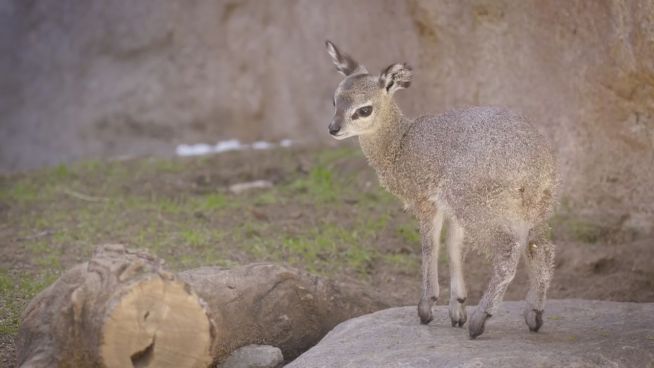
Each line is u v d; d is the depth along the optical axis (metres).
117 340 14.77
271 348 18.27
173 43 44.59
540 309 17.55
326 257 25.77
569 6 26.16
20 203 31.30
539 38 27.69
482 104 30.41
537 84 28.16
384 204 30.28
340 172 33.78
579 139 26.98
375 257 26.06
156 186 33.62
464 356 15.45
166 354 15.32
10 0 49.66
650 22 22.66
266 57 41.75
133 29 45.53
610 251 24.98
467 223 17.20
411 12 32.44
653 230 25.11
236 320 18.83
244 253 25.64
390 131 19.61
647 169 25.25
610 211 26.30
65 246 25.94
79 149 45.22
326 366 16.06
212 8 43.22
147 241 26.38
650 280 23.48
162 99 44.72
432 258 18.59
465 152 17.34
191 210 29.91
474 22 30.06
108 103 45.62
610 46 24.67
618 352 15.45
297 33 40.03
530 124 17.48
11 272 23.67
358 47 36.59
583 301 19.84
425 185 18.48
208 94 43.72
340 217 29.25
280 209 30.08
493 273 16.88
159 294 15.14
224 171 35.66
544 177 17.20
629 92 24.86
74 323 15.17
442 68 32.19
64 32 47.81
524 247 17.12
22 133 47.62
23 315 16.33
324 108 39.38
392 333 17.72
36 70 48.59
